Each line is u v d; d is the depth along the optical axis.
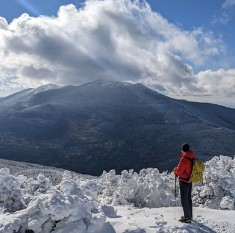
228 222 5.97
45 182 8.00
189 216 5.58
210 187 9.34
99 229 4.55
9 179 6.27
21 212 4.75
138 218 5.58
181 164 5.58
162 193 8.90
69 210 4.31
